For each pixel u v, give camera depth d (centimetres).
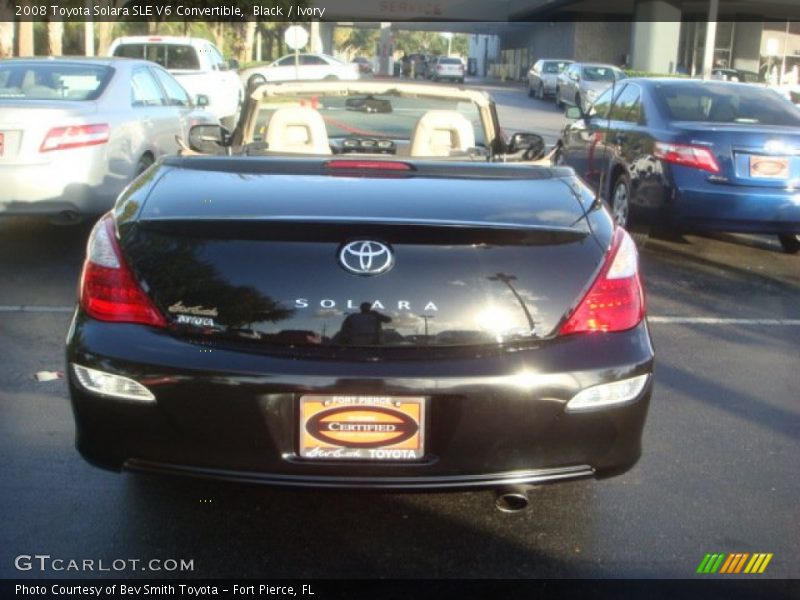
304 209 333
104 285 329
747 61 4306
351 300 316
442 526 371
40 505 380
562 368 318
